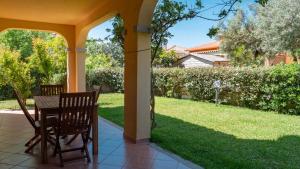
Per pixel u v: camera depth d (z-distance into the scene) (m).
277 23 10.87
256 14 13.99
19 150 4.01
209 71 9.66
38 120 4.25
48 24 7.91
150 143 4.43
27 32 16.23
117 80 13.18
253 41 14.66
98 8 5.97
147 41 4.44
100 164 3.50
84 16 6.96
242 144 4.42
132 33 4.48
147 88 4.51
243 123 6.10
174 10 4.48
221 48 15.72
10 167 3.37
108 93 12.89
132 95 4.53
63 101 3.39
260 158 3.76
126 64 4.71
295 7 10.34
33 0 5.46
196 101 10.05
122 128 5.47
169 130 5.34
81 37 7.87
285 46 10.98
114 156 3.80
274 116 7.04
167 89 11.54
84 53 8.17
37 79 10.24
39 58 8.94
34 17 7.14
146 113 4.51
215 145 4.33
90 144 4.35
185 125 5.82
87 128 3.68
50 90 5.70
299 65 7.28
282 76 7.49
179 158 3.72
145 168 3.37
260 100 8.18
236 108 8.41
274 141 4.63
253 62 14.48
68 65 8.29
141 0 4.09
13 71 8.30
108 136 4.85
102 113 7.15
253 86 8.29
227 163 3.51
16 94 3.91
